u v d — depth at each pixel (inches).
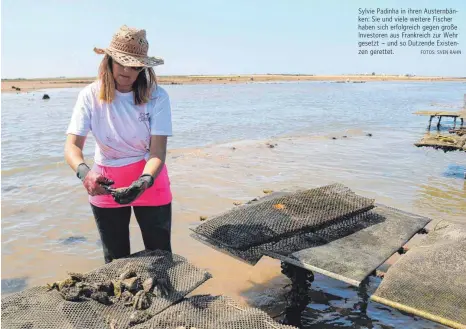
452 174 408.5
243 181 360.8
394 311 176.4
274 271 209.6
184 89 2377.0
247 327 105.3
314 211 180.9
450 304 130.2
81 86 2600.9
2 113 898.1
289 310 168.9
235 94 1835.6
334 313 174.7
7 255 218.4
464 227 183.5
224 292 187.9
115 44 120.3
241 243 156.7
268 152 497.0
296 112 1013.2
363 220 190.4
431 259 151.6
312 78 6432.1
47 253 222.7
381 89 2564.0
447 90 2447.1
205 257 220.5
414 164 450.9
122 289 117.3
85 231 252.8
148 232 144.1
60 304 109.2
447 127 773.9
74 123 129.6
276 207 184.2
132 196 117.7
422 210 299.6
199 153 476.1
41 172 381.1
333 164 440.5
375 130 722.8
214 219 175.2
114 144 133.1
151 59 122.6
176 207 289.1
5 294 180.2
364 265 149.3
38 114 880.3
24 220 266.5
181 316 108.4
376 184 366.0
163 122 131.6
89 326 103.7
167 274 122.8
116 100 127.8
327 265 148.9
